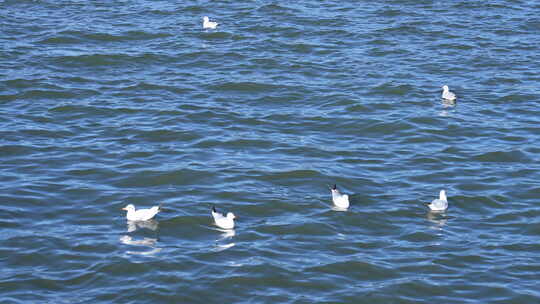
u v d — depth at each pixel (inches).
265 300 1256.2
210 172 1699.1
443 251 1407.5
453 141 1913.1
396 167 1760.6
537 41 2694.4
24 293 1258.6
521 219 1530.5
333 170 1728.6
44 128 1929.1
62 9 2930.6
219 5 3036.4
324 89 2242.9
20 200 1558.8
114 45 2566.4
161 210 1534.2
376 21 2871.6
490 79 2352.4
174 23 2812.5
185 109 2069.4
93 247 1397.6
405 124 2005.4
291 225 1486.2
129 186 1637.6
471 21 2891.2
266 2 3080.7
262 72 2365.9
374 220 1513.3
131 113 2038.6
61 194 1593.3
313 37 2689.5
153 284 1288.1
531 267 1359.5
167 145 1847.9
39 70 2319.1
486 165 1777.8
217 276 1312.7
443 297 1275.8
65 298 1249.4
